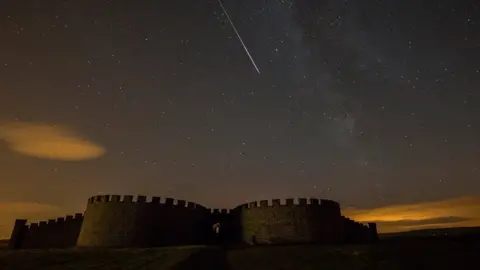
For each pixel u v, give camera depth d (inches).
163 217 1147.3
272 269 703.1
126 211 1107.9
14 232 1429.6
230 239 1307.8
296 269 695.1
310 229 1071.0
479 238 1016.9
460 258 728.3
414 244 924.0
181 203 1216.8
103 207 1117.7
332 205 1154.7
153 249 889.5
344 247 888.3
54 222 1443.2
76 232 1391.5
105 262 704.4
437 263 698.8
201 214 1306.6
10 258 736.3
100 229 1087.0
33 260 720.3
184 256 774.5
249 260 789.2
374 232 1651.1
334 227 1125.7
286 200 1126.4
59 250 869.2
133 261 713.6
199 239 1258.0
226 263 770.2
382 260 733.3
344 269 681.6
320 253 818.8
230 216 1375.5
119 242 1062.4
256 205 1175.6
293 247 926.4
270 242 1083.9
